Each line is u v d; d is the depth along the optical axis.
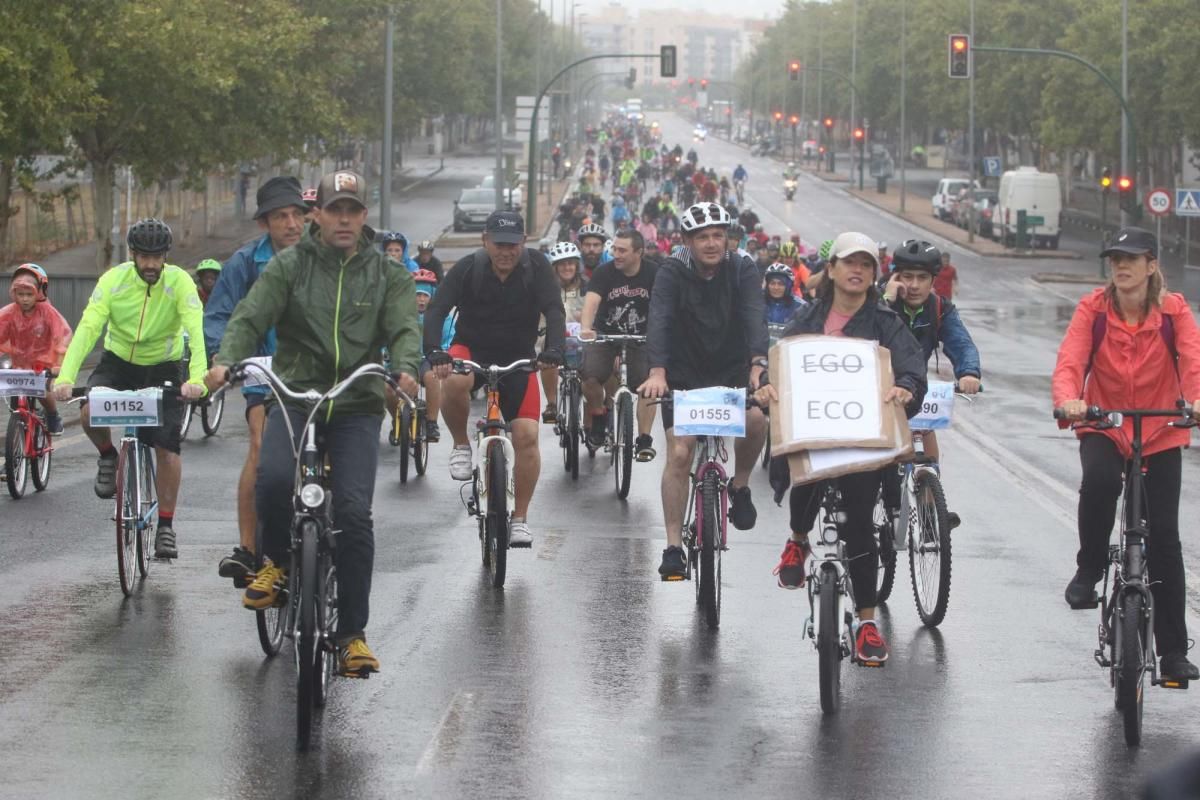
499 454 19.81
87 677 15.28
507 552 22.05
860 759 13.15
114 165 79.44
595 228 35.91
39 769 12.59
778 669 16.05
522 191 146.88
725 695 15.05
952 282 77.00
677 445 18.20
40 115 58.50
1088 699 15.16
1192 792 4.78
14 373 24.45
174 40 74.19
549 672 15.77
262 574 14.83
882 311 15.42
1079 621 18.41
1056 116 133.50
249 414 16.94
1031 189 130.50
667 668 16.02
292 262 14.18
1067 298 95.19
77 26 67.75
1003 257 126.44
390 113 85.75
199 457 31.09
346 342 14.16
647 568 21.14
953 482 29.53
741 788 12.35
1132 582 13.68
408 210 152.12
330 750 13.15
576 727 13.92
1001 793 12.35
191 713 14.15
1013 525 24.94
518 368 20.05
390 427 36.97
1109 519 14.48
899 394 14.71
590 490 28.06
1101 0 130.62
